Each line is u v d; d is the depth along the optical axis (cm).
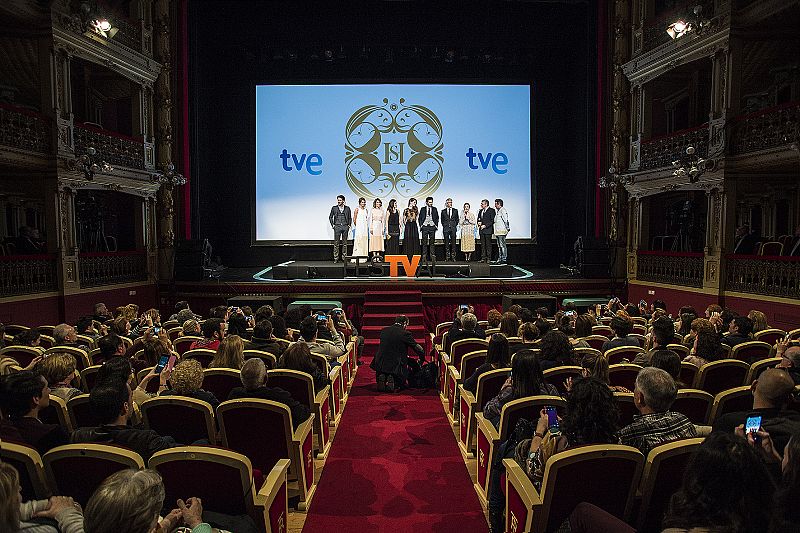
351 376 841
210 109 1777
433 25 1659
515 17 1659
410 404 732
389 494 459
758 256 1084
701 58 1259
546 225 1847
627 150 1525
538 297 1273
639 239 1468
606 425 279
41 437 302
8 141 1040
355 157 1803
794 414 285
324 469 511
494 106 1814
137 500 179
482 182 1817
